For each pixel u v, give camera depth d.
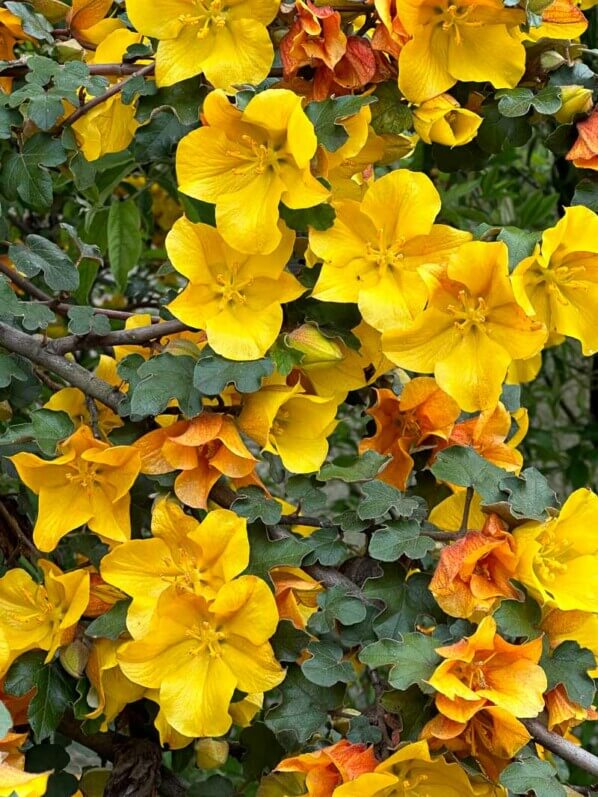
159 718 0.47
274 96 0.41
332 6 0.44
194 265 0.45
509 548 0.41
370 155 0.48
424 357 0.44
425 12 0.44
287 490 0.48
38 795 0.33
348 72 0.44
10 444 0.47
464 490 0.47
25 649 0.45
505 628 0.41
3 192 0.48
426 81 0.44
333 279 0.45
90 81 0.46
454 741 0.40
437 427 0.48
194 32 0.45
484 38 0.45
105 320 0.48
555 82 0.47
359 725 0.41
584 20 0.47
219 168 0.44
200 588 0.43
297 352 0.44
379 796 0.40
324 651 0.43
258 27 0.44
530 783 0.38
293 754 0.45
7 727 0.33
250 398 0.45
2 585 0.46
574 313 0.45
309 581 0.44
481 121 0.48
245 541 0.42
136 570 0.44
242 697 0.43
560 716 0.41
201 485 0.44
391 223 0.45
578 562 0.43
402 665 0.39
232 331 0.44
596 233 0.43
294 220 0.44
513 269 0.43
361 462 0.46
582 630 0.43
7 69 0.48
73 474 0.46
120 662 0.42
